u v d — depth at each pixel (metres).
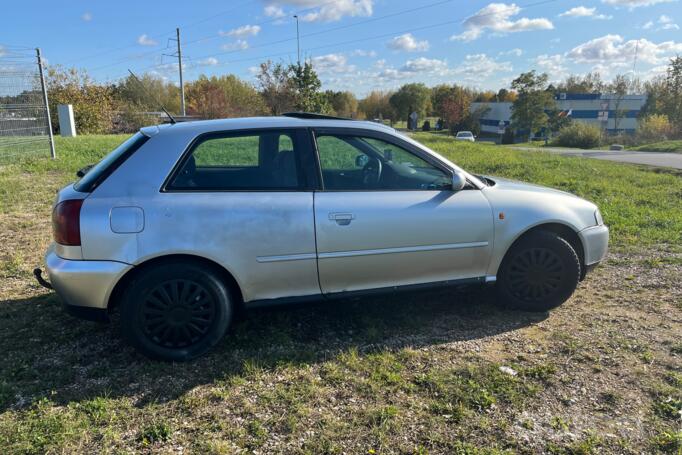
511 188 4.09
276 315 4.00
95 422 2.64
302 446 2.47
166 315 3.22
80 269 3.08
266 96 48.47
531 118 63.94
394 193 3.64
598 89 89.94
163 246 3.14
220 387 2.99
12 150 13.23
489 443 2.49
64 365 3.23
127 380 3.06
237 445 2.47
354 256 3.51
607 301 4.31
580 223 4.04
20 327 3.76
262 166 3.48
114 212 3.11
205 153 3.39
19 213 7.36
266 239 3.32
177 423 2.65
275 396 2.89
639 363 3.25
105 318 3.22
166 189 3.24
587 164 14.98
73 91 30.47
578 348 3.45
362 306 4.19
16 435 2.51
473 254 3.79
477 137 77.81
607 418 2.69
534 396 2.89
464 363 3.25
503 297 4.02
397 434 2.55
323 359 3.32
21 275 4.84
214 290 3.28
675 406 2.77
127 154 3.31
